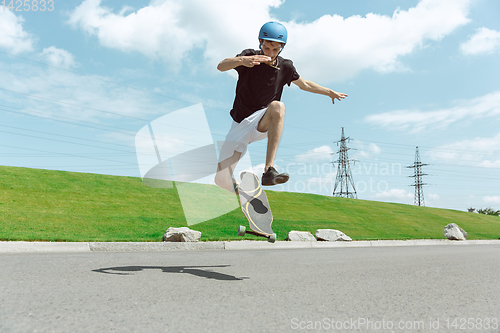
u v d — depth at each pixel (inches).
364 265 199.6
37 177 668.1
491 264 213.3
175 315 80.4
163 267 175.6
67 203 538.3
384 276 153.3
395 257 261.0
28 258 212.8
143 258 230.1
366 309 90.4
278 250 345.1
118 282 123.8
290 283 129.3
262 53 138.5
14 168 713.0
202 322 75.2
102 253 270.4
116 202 591.5
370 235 610.9
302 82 152.2
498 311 91.8
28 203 505.7
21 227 374.9
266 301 96.8
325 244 454.0
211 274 149.9
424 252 325.7
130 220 485.4
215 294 105.0
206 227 505.7
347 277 148.3
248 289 114.5
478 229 879.7
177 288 113.4
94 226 426.9
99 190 656.4
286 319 79.0
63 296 99.2
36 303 90.1
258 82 136.5
